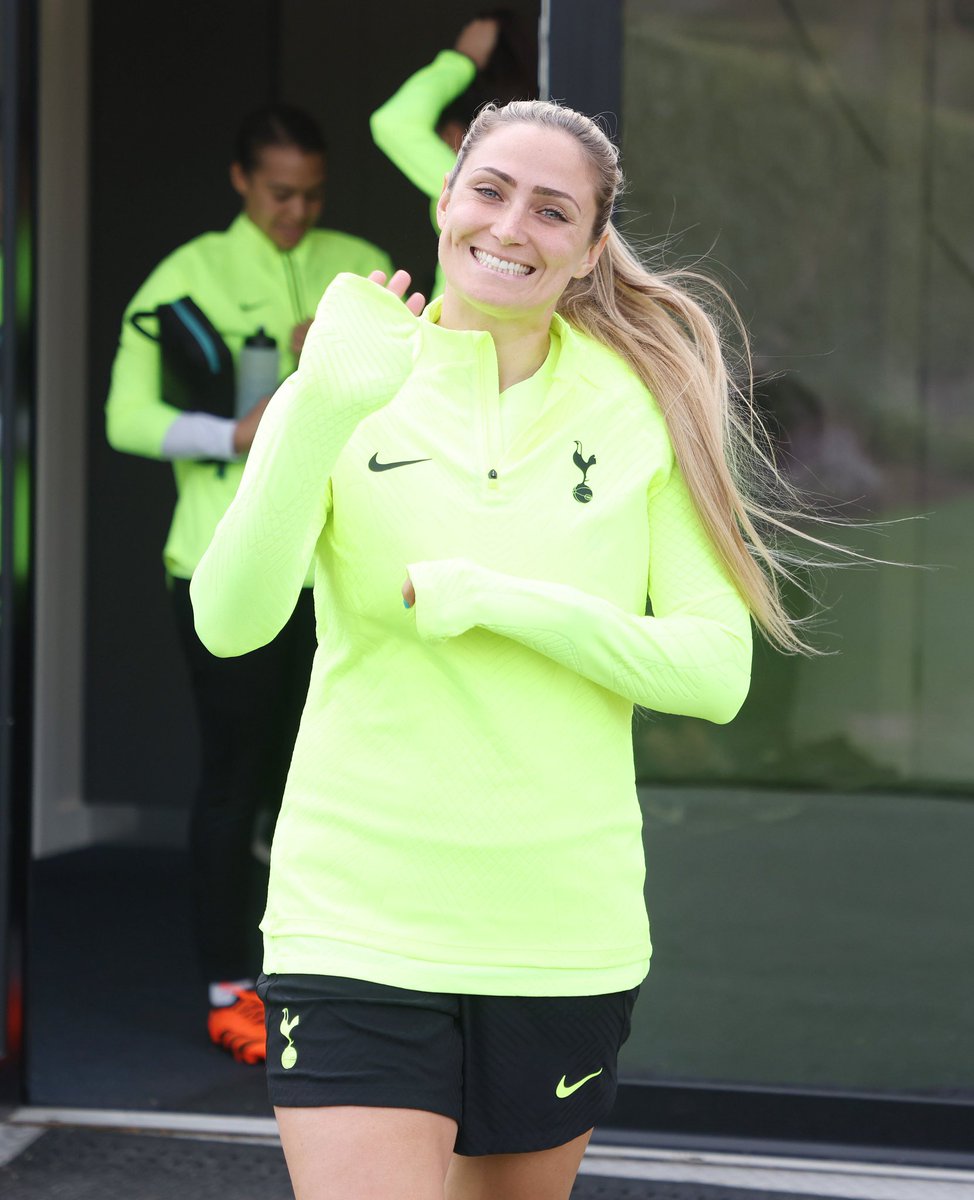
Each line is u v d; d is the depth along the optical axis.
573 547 6.66
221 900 13.60
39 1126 12.04
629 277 7.37
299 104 18.78
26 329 12.17
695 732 12.48
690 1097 11.80
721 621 6.83
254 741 13.48
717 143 11.89
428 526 6.58
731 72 11.86
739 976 12.41
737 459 8.23
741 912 12.45
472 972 6.41
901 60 11.88
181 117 19.34
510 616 6.26
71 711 20.27
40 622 19.61
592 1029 6.73
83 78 19.45
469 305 6.93
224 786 13.58
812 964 12.41
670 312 7.57
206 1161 11.41
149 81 19.38
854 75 11.90
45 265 19.19
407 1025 6.39
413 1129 6.30
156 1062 13.40
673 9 11.81
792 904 12.44
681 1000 12.37
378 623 6.59
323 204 17.66
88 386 19.97
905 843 12.42
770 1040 12.13
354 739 6.61
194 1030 14.26
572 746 6.60
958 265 12.00
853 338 12.06
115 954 16.56
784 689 12.43
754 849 12.48
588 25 11.70
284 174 14.15
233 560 6.29
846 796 12.42
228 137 19.27
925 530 12.23
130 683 20.25
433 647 6.50
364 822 6.50
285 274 14.40
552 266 6.73
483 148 6.79
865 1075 11.90
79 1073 13.09
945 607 12.29
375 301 6.28
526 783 6.50
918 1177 11.35
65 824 20.31
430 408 6.82
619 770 6.82
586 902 6.60
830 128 11.93
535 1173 6.98
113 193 19.64
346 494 6.63
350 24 18.50
